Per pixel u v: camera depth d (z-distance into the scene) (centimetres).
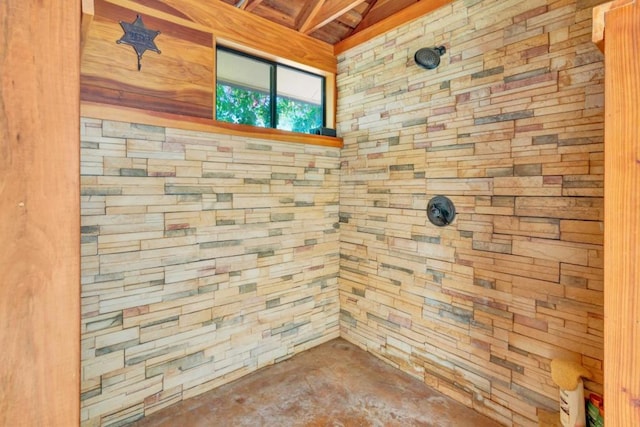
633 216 55
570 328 156
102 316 175
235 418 189
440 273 212
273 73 256
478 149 190
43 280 44
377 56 248
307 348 268
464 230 198
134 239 183
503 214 180
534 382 170
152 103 190
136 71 185
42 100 44
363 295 267
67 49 46
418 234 225
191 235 204
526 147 170
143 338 189
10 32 42
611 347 57
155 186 189
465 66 195
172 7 198
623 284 56
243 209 227
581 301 153
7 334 43
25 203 43
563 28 155
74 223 46
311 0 237
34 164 44
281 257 249
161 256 193
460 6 196
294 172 253
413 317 229
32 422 44
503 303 182
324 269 277
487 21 184
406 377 231
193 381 208
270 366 244
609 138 57
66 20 46
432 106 213
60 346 45
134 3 184
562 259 159
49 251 45
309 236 265
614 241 57
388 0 241
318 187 269
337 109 284
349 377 230
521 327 175
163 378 196
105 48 175
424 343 223
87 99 170
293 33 255
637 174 54
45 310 44
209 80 212
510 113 175
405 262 234
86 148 167
